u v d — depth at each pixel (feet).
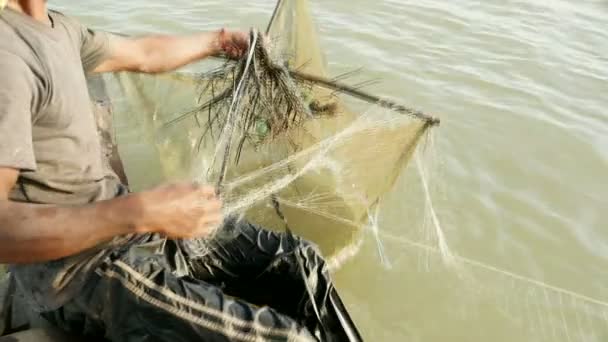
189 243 7.05
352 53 17.66
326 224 9.64
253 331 6.01
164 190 5.63
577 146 14.30
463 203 11.96
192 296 6.07
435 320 9.36
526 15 22.89
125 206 5.41
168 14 18.61
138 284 6.06
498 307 9.62
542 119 15.34
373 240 10.59
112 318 6.20
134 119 10.72
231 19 18.83
